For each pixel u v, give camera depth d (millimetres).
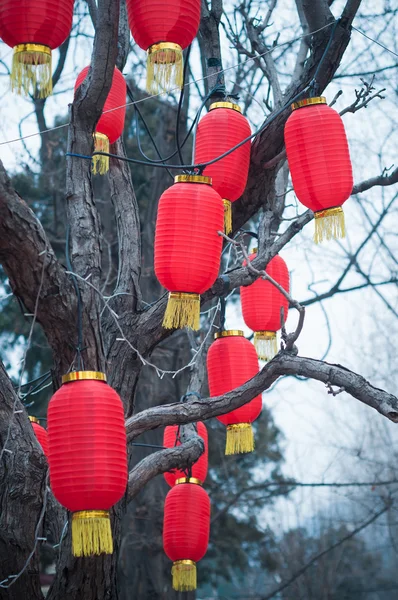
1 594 5047
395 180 6215
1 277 14812
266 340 6352
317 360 5098
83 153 5203
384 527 22484
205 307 13055
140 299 6121
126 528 12016
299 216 6055
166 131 12430
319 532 22172
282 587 13898
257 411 5848
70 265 4863
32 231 4488
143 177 14797
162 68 4973
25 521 5207
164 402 11781
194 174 5336
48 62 4656
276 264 6352
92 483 4008
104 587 5121
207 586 25547
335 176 4957
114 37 4930
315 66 5715
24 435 5344
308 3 5688
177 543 5965
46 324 4797
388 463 17406
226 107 5574
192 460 5992
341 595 22219
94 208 5273
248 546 19516
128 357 5848
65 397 4113
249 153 5598
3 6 4574
